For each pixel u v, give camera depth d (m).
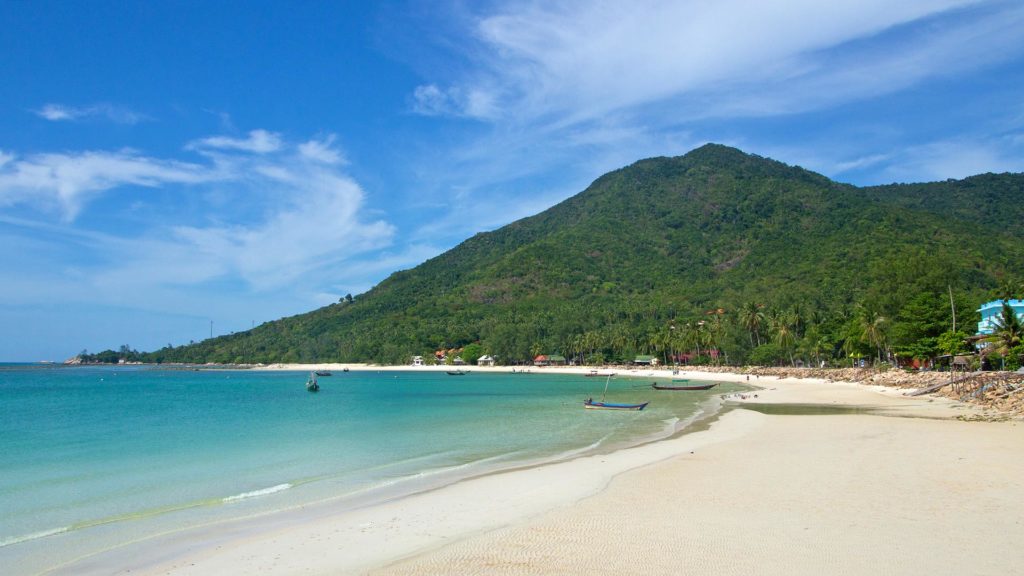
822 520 17.27
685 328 174.00
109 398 89.31
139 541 17.45
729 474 24.03
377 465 29.59
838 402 61.28
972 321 89.69
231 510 20.86
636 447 32.84
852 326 113.81
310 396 92.44
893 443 30.47
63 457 32.94
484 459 30.59
